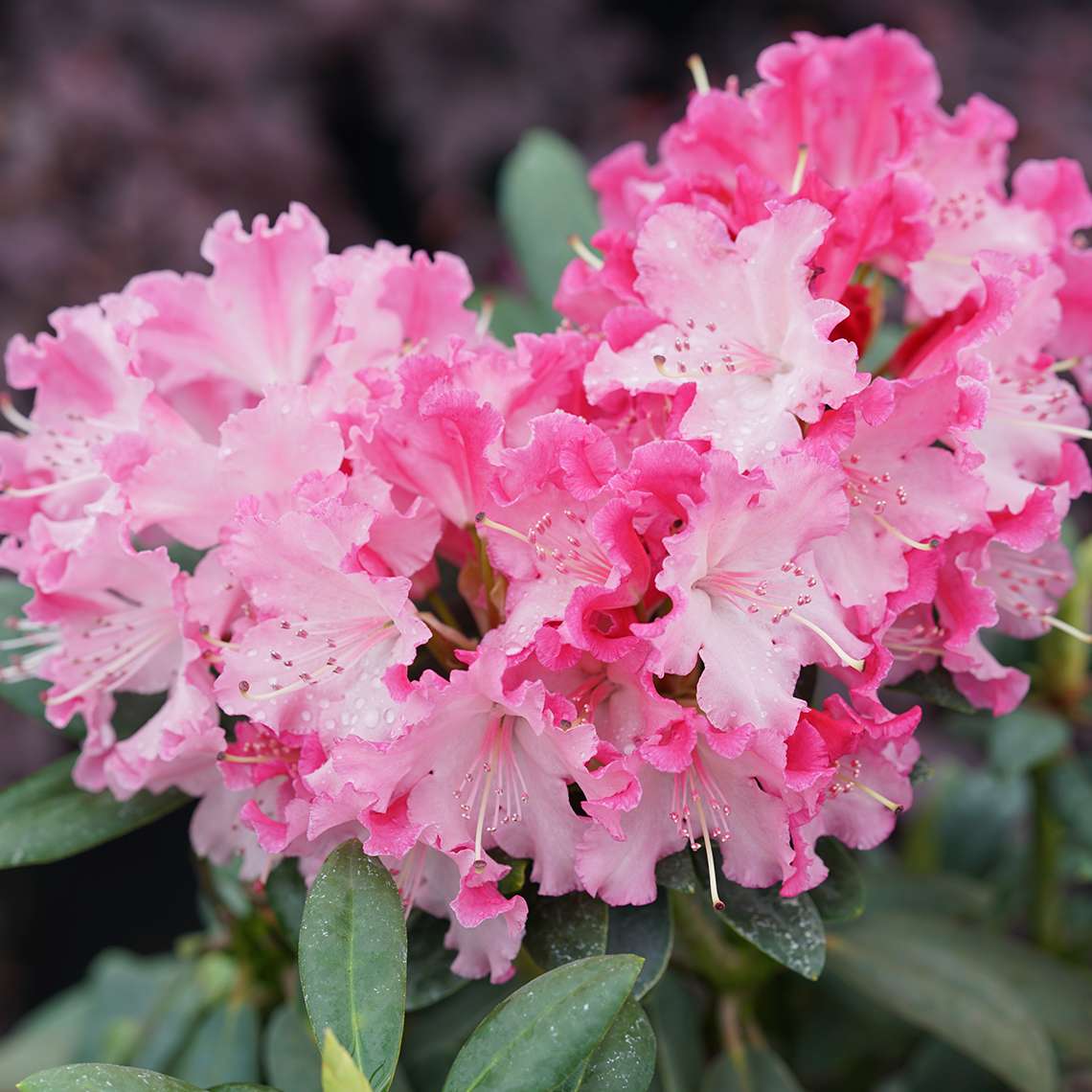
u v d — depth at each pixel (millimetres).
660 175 1076
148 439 997
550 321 1146
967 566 995
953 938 1134
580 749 951
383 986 947
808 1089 1187
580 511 971
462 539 998
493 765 972
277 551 969
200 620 991
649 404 989
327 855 978
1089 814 1114
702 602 966
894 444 987
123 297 1025
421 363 972
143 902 1948
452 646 983
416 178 2219
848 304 1009
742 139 1041
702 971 1105
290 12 2229
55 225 1974
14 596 1099
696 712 972
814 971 980
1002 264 986
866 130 1046
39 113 2033
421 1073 1117
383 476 984
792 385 974
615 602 960
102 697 1023
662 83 2301
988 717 1116
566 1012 933
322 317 1037
